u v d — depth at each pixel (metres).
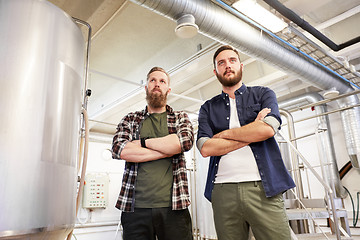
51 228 0.85
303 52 3.33
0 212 0.76
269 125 1.29
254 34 2.87
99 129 6.39
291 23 2.95
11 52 0.87
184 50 3.68
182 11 2.34
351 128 4.34
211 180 1.45
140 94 4.54
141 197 1.45
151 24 3.20
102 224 5.59
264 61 3.21
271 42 3.07
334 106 5.28
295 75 3.58
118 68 4.07
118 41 3.47
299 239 2.16
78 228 5.32
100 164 6.29
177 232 1.40
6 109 0.82
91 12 2.64
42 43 0.94
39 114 0.88
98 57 3.78
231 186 1.31
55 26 1.00
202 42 3.46
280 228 1.21
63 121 0.96
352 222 4.68
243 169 1.32
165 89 1.71
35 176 0.83
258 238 1.24
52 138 0.91
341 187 4.70
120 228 5.78
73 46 1.07
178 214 1.43
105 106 5.21
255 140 1.30
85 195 5.69
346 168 4.87
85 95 1.49
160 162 1.52
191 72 3.91
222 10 2.62
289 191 3.36
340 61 3.65
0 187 0.77
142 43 3.53
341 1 3.16
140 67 4.06
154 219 1.41
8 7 0.91
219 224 1.31
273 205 1.24
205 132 1.50
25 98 0.86
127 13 2.99
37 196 0.83
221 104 1.55
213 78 4.43
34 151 0.84
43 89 0.91
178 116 1.69
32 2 0.96
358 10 3.20
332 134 5.23
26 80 0.87
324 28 3.61
